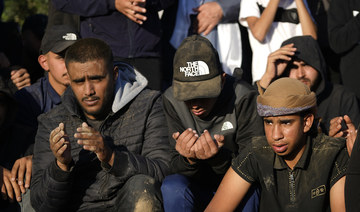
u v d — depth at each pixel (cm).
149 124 668
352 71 920
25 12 1730
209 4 945
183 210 604
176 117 657
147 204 584
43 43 812
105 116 666
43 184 620
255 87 795
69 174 611
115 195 638
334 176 542
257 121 642
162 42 970
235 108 642
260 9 935
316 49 793
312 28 914
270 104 529
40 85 823
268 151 568
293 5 930
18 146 740
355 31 904
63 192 616
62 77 797
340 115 798
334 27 934
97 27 865
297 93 529
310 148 552
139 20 848
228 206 583
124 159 617
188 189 606
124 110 674
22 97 805
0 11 1101
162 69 933
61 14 926
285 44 809
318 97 805
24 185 685
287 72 804
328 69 1005
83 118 668
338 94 805
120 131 667
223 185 586
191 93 611
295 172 555
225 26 952
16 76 909
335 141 548
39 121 677
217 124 651
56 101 812
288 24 925
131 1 834
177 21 961
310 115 540
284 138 536
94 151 594
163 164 647
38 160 661
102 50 636
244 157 581
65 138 596
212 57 625
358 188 455
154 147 661
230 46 948
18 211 689
